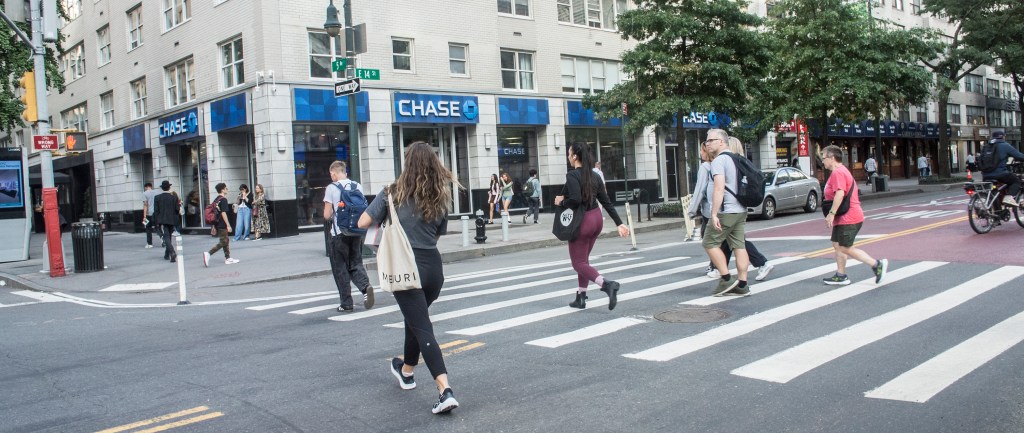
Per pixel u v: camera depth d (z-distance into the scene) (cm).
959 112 5503
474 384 532
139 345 734
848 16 2672
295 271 1366
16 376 617
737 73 2219
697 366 547
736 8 2241
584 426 431
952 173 5388
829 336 618
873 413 429
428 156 473
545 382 527
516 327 724
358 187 888
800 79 2722
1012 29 3512
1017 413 418
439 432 433
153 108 2742
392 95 2339
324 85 2225
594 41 2975
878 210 2159
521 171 2758
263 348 690
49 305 1105
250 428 452
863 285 862
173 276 1379
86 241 1487
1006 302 719
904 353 552
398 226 464
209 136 2378
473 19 2561
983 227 1301
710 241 835
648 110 2220
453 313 823
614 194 3006
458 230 2138
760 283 918
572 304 814
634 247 1504
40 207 3138
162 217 1631
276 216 2131
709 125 3306
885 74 2584
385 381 550
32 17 1440
